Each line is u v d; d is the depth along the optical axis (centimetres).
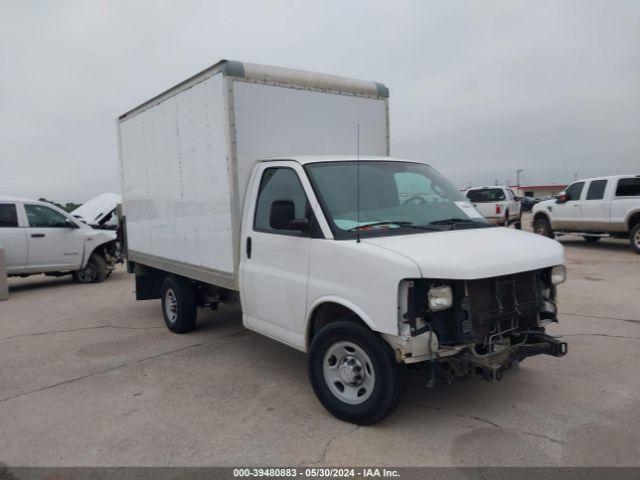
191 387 505
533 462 342
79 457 375
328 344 412
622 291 889
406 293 358
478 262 354
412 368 389
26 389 518
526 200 4762
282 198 475
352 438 384
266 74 525
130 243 812
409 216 455
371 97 615
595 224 1484
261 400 465
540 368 516
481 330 367
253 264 501
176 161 627
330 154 581
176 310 697
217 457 366
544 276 422
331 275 408
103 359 609
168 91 629
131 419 436
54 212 1196
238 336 687
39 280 1343
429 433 387
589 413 414
